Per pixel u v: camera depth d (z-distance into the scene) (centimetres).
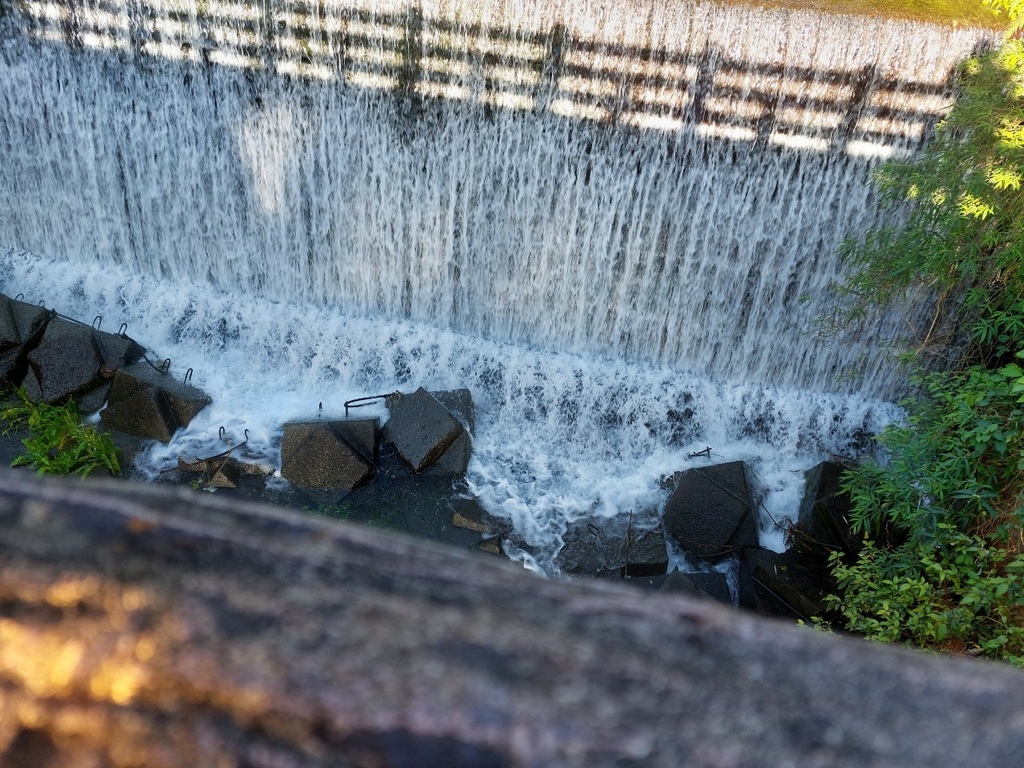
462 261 970
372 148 916
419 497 900
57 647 109
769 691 116
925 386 911
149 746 106
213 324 1041
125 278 1067
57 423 917
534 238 934
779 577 826
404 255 981
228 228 1012
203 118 939
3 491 126
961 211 734
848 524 835
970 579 621
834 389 969
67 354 952
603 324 978
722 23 782
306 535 127
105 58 923
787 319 928
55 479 130
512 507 902
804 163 834
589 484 931
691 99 823
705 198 871
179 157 973
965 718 115
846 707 115
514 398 986
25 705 107
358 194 950
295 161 945
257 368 1017
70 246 1071
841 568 722
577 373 989
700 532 877
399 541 130
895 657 122
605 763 107
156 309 1052
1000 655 596
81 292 1060
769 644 121
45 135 993
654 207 887
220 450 927
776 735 111
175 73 916
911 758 111
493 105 863
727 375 983
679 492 896
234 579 118
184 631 112
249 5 854
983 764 111
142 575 117
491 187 912
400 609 118
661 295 942
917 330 901
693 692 114
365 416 964
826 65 786
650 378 984
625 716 110
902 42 766
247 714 107
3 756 106
